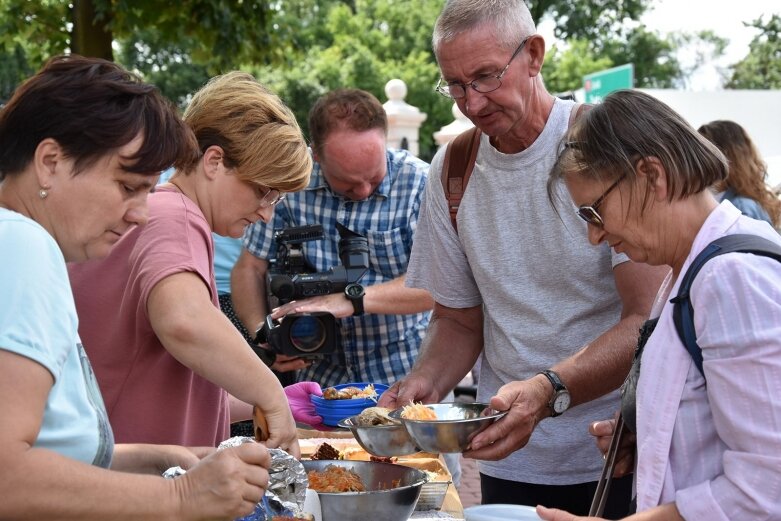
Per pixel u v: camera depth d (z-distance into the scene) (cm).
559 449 302
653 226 195
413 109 900
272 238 403
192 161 228
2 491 141
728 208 190
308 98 2986
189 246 217
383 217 388
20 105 159
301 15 3541
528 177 290
